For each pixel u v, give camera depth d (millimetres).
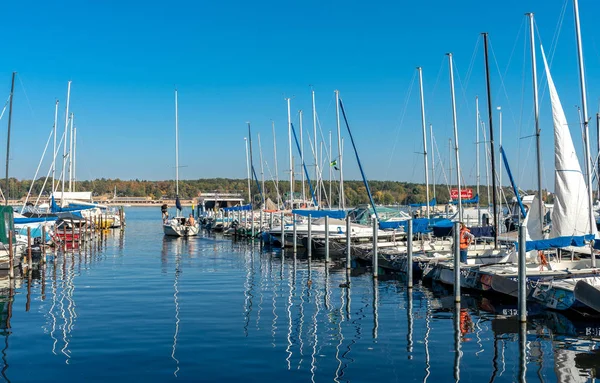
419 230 28781
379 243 34312
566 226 21453
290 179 59500
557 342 15133
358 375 12359
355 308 19594
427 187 36375
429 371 12680
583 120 21688
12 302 20250
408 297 21844
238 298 21312
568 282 19094
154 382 11820
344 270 30234
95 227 57281
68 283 25000
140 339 15039
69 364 12930
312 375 12328
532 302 19828
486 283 21641
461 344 14906
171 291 22844
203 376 12195
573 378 12328
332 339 15305
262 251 41562
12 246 26625
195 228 57469
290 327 16609
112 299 20875
